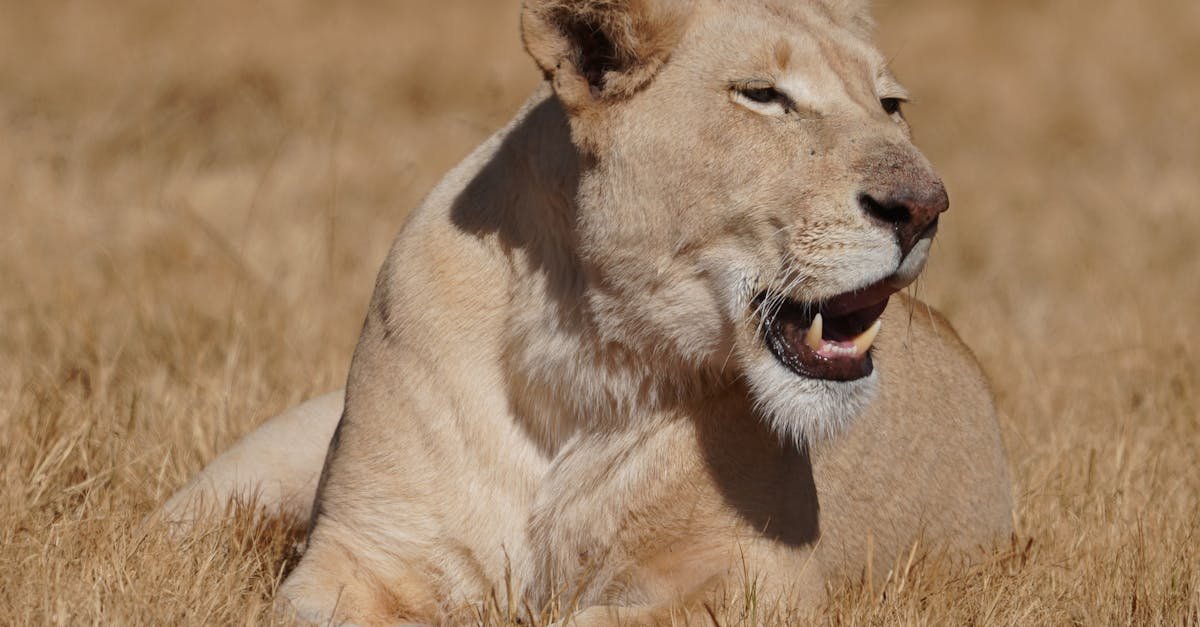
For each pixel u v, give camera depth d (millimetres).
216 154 19922
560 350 7332
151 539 7422
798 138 6836
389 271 7797
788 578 7250
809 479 7656
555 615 7055
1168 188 20578
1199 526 8305
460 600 7410
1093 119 26375
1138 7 35375
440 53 27578
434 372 7465
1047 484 9336
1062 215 18969
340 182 18047
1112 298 14727
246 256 14047
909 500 8500
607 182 7012
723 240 6910
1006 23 34188
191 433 9641
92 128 19984
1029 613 7270
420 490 7414
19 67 24547
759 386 6980
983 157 23188
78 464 8664
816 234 6695
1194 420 10531
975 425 9180
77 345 11352
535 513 7434
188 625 6469
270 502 8766
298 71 25047
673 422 7363
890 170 6652
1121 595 7484
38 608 6477
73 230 14773
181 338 11539
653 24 6953
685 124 6910
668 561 7332
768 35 7004
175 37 27328
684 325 7051
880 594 7285
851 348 6977
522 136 7512
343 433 7773
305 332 12062
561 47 7027
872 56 7328
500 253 7473
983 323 13453
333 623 6887
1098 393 11367
